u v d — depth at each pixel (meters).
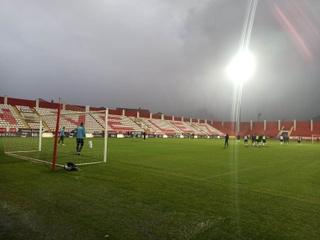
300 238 5.01
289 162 17.42
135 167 12.86
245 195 7.97
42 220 5.71
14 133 41.62
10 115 47.81
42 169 11.52
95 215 6.05
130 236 5.02
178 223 5.67
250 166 14.82
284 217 6.08
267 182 10.14
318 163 17.12
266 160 18.39
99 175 10.52
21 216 5.92
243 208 6.70
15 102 51.53
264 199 7.56
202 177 10.77
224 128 102.50
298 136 84.06
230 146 35.94
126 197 7.48
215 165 14.72
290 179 10.94
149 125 76.38
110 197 7.45
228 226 5.54
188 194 7.92
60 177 9.98
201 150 26.11
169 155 19.73
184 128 87.00
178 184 9.23
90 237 4.95
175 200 7.28
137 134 63.94
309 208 6.77
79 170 11.49
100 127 59.56
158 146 30.00
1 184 8.73
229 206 6.84
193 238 4.98
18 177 9.83
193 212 6.35
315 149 32.94
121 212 6.27
